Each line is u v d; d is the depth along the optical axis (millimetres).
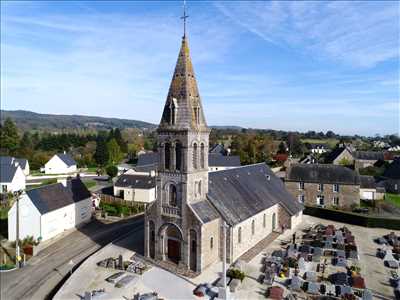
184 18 41719
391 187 99625
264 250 49281
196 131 40656
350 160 123562
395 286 38938
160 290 36688
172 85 41625
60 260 48062
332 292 36250
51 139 187625
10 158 102812
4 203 78438
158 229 43469
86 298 34156
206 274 40062
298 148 191000
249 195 53250
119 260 42312
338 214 68062
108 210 74750
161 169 42469
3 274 43750
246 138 186000
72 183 66875
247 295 36000
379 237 57375
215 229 43000
